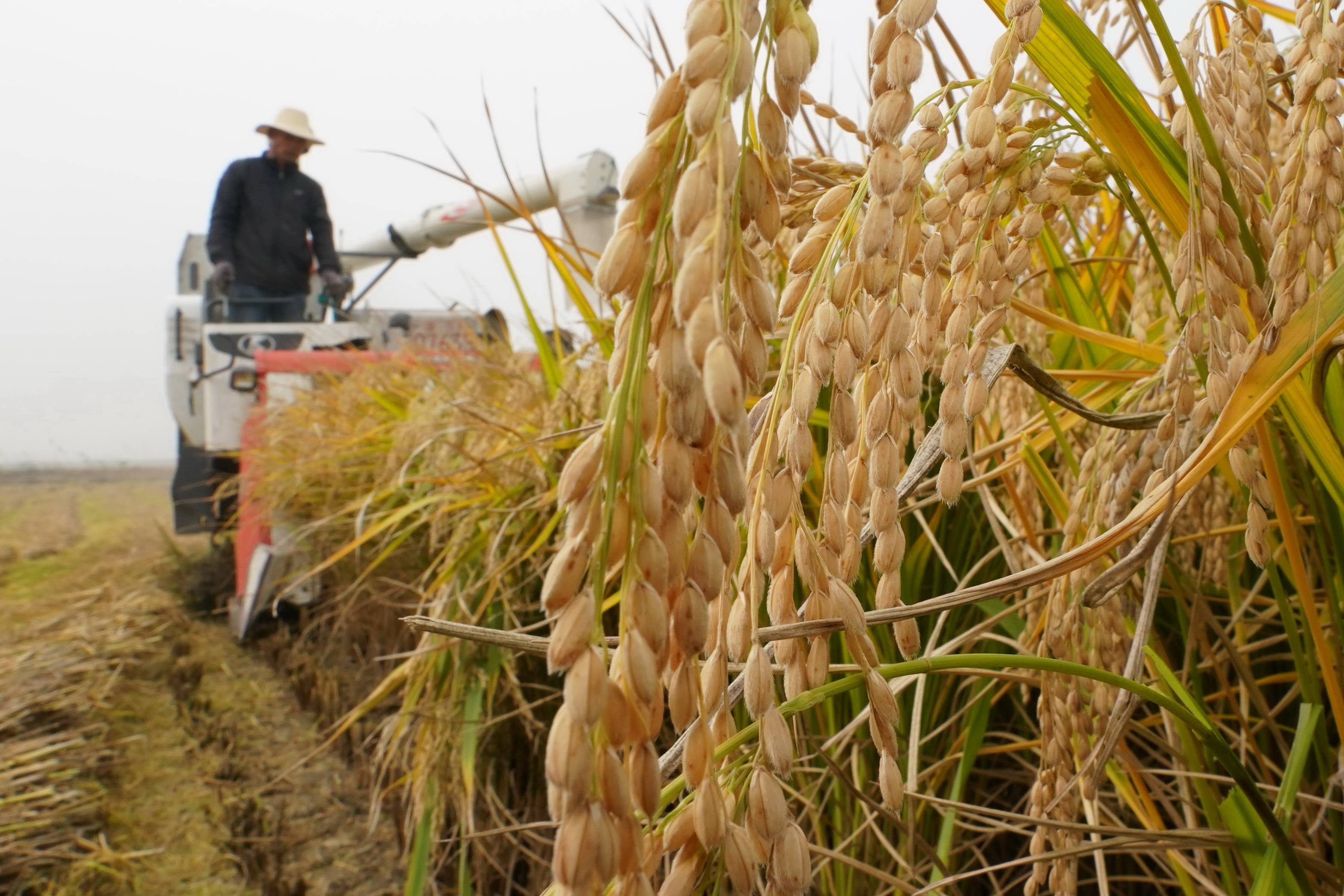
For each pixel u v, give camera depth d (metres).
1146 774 1.20
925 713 1.48
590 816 0.30
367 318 7.08
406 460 2.98
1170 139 0.66
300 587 4.81
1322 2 0.62
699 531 0.32
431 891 2.29
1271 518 1.09
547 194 4.88
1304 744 0.86
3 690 4.25
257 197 7.01
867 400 0.50
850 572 0.48
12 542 9.99
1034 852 0.85
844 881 1.37
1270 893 0.70
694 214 0.28
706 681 0.40
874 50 0.43
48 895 2.58
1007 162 0.61
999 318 0.59
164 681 4.57
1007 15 0.55
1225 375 0.63
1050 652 0.85
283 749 3.63
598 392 2.08
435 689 2.23
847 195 0.49
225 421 5.68
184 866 2.73
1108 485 0.83
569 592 0.31
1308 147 0.60
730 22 0.29
